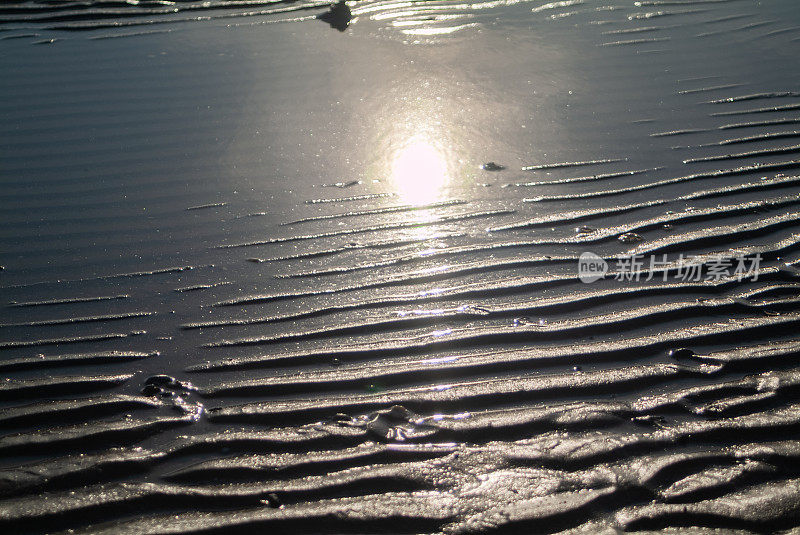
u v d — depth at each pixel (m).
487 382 2.69
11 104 5.24
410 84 5.46
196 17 6.77
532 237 3.67
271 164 4.47
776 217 3.74
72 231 3.84
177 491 2.24
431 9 6.94
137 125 4.95
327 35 6.38
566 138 4.68
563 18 6.70
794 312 3.05
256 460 2.36
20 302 3.29
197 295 3.31
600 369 2.74
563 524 2.08
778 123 4.76
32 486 2.24
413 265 3.47
